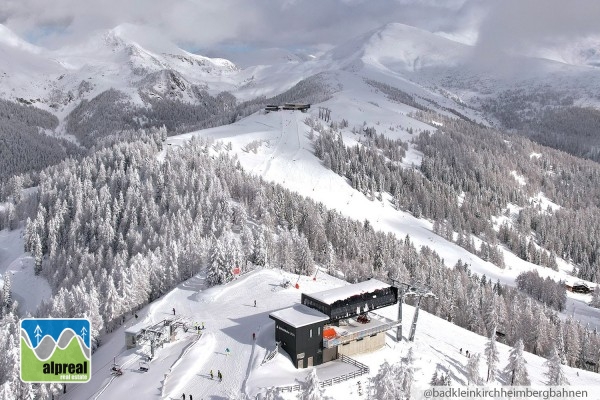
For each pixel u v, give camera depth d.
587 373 108.31
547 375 94.56
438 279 155.50
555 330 131.25
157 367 87.19
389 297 97.44
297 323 84.69
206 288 123.69
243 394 75.38
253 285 120.94
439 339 105.81
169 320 99.38
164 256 139.00
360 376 82.44
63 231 186.88
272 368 82.38
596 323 172.88
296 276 133.75
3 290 154.75
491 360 91.44
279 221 185.62
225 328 98.81
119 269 133.25
